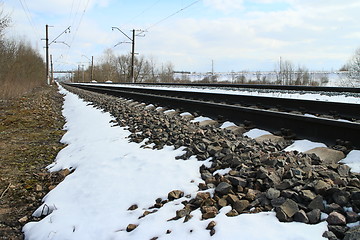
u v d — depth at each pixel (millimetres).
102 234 3209
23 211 4137
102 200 3875
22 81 29766
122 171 4594
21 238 3518
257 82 42438
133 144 5926
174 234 2818
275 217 2758
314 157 4082
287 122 5738
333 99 9883
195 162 4457
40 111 13992
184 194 3611
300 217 2668
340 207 2695
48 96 25859
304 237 2389
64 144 7820
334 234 2420
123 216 3439
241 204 3064
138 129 7133
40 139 8344
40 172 5605
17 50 29516
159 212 3281
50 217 3738
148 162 4695
